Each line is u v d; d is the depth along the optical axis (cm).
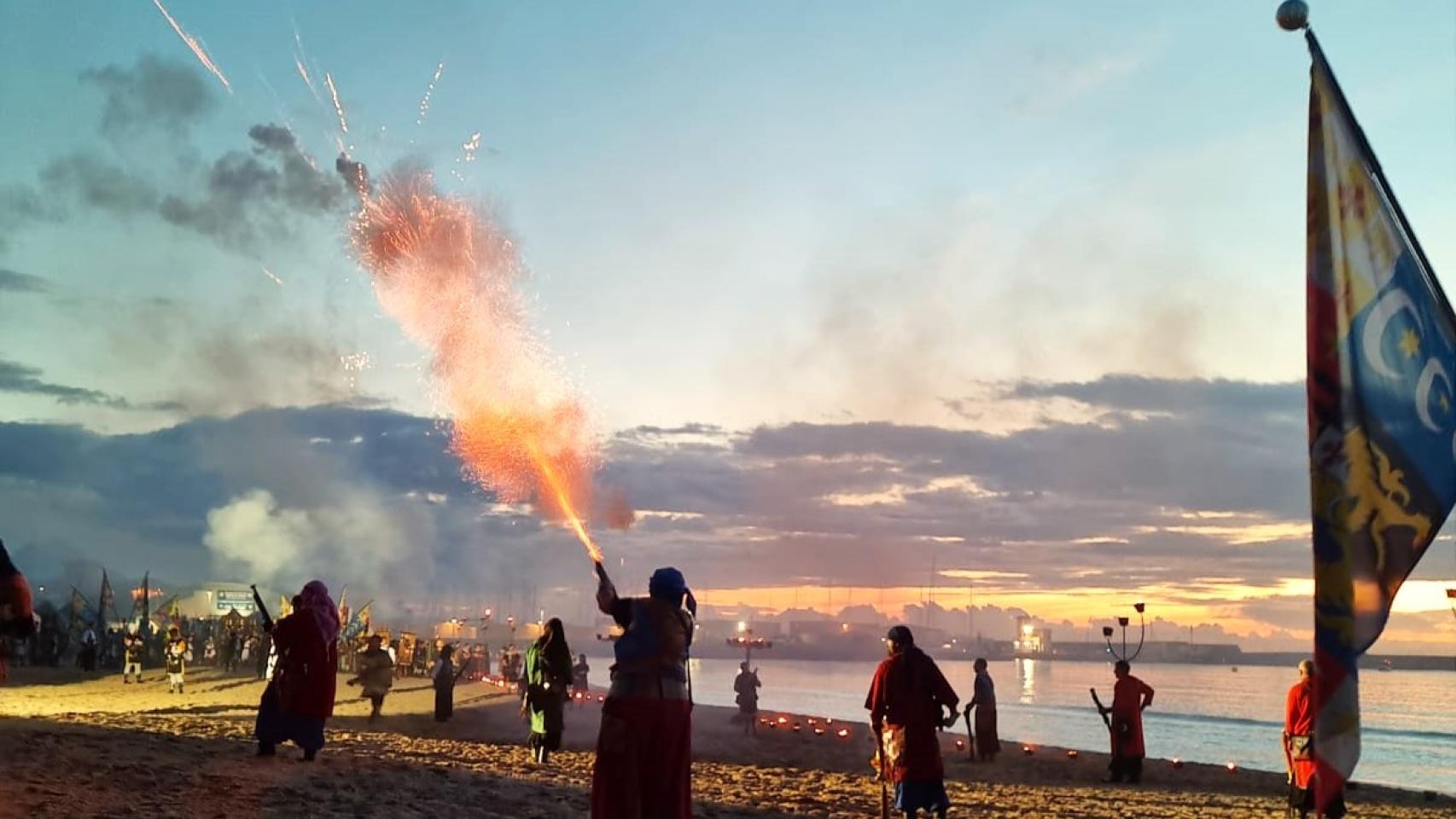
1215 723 6272
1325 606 508
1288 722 1462
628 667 787
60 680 3609
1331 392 521
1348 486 515
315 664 1484
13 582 673
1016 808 1792
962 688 11844
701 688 9731
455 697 3834
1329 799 495
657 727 778
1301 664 1467
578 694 4062
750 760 2428
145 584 4984
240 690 3369
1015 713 6881
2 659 752
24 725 1677
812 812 1565
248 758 1442
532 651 1920
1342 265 531
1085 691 10994
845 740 3067
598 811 773
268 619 1499
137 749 1441
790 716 4191
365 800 1216
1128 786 2223
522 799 1348
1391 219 538
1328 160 537
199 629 5166
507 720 2983
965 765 2556
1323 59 541
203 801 1105
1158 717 7006
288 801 1154
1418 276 536
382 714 2972
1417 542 511
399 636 5169
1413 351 528
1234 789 2228
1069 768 2561
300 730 1475
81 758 1309
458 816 1182
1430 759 4234
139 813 1012
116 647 4609
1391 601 508
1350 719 498
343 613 4906
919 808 1274
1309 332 527
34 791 1063
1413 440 520
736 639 3319
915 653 1286
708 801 1625
